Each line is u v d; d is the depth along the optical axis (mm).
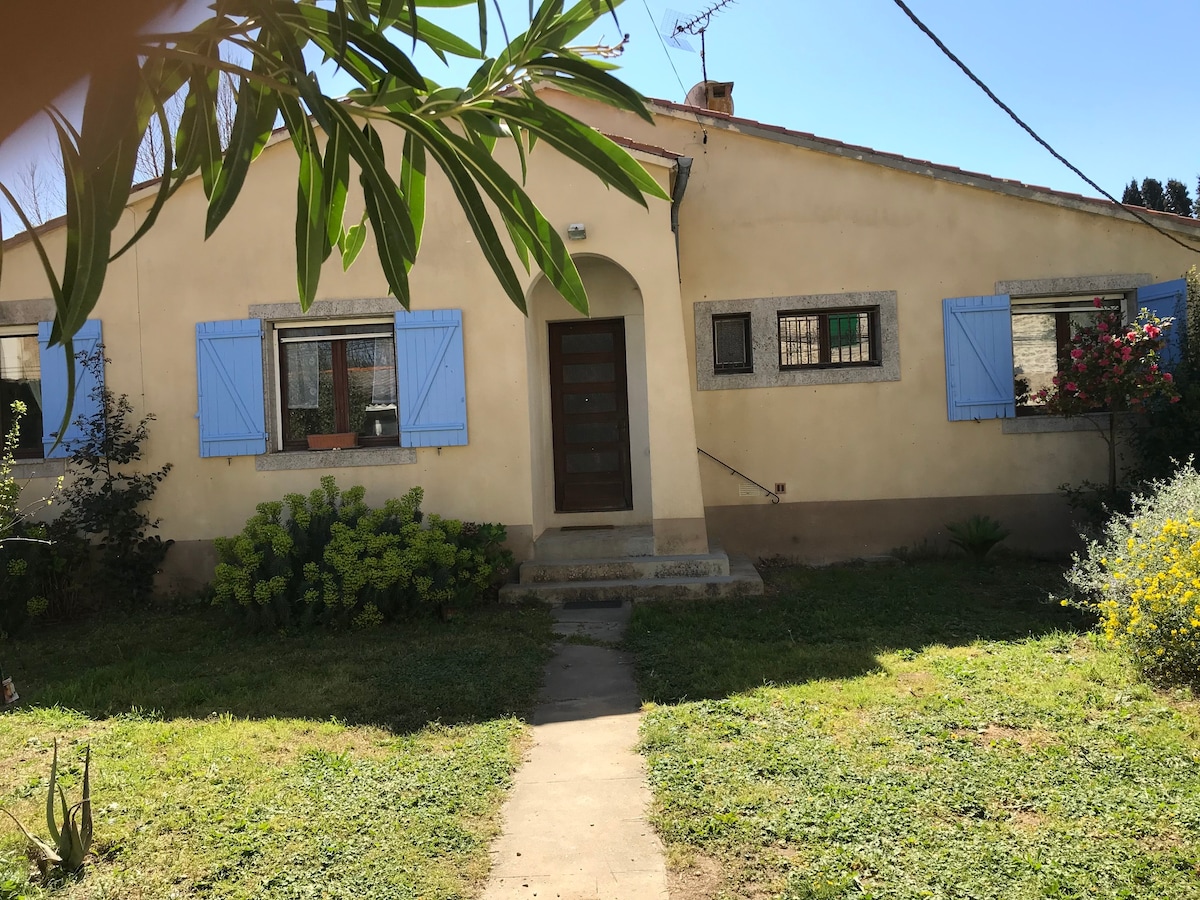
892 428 9156
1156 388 7910
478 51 2020
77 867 3293
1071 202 8945
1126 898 2877
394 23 1994
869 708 4773
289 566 7094
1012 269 9086
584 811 3723
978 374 9031
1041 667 5375
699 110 9281
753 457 9250
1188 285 8289
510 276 2068
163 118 1595
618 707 5082
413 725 4793
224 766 4238
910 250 9164
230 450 8352
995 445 9047
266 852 3383
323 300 8398
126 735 4723
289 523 7586
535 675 5715
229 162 1625
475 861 3312
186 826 3611
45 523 8133
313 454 8383
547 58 1908
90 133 1446
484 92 1963
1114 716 4469
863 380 9172
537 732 4723
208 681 5734
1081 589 6613
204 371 8375
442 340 8312
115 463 8438
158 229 8508
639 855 3334
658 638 6414
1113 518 7129
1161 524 5582
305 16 1799
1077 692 4867
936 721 4508
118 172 1523
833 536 9180
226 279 8461
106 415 8352
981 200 9117
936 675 5305
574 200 8211
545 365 9422
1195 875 3004
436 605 7340
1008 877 3035
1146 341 7988
